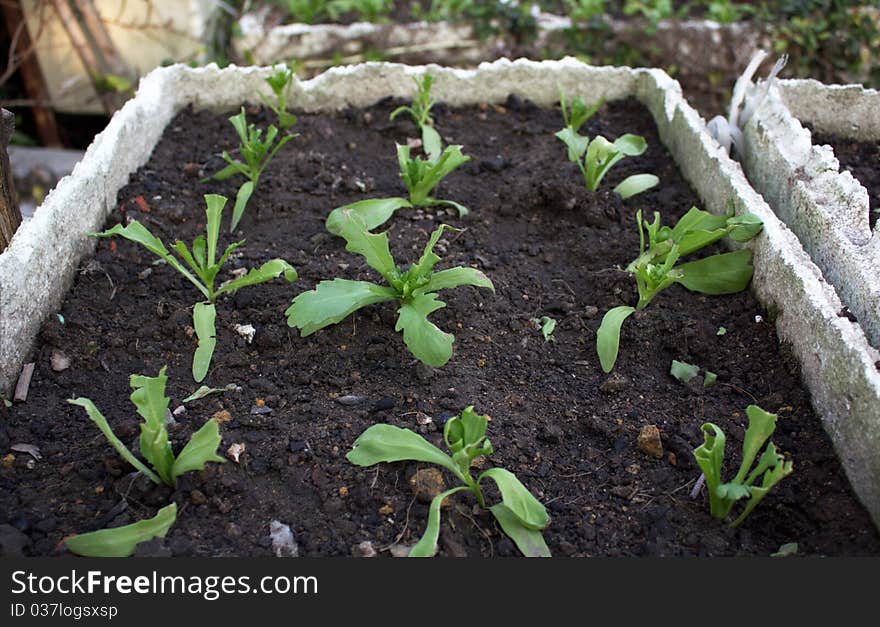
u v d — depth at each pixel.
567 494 1.91
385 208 2.63
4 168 2.21
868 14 4.44
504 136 3.16
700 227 2.41
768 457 1.74
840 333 1.94
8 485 1.89
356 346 2.24
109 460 1.92
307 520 1.83
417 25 4.59
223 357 2.21
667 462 1.97
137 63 4.55
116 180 2.73
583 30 4.54
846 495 1.87
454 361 2.21
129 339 2.28
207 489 1.87
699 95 4.56
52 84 4.61
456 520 1.84
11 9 4.43
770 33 4.44
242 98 3.23
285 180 2.87
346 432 2.00
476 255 2.58
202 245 2.29
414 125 3.15
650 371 2.22
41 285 2.25
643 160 3.03
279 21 4.67
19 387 2.11
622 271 2.50
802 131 2.63
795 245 2.27
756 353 2.24
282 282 2.44
